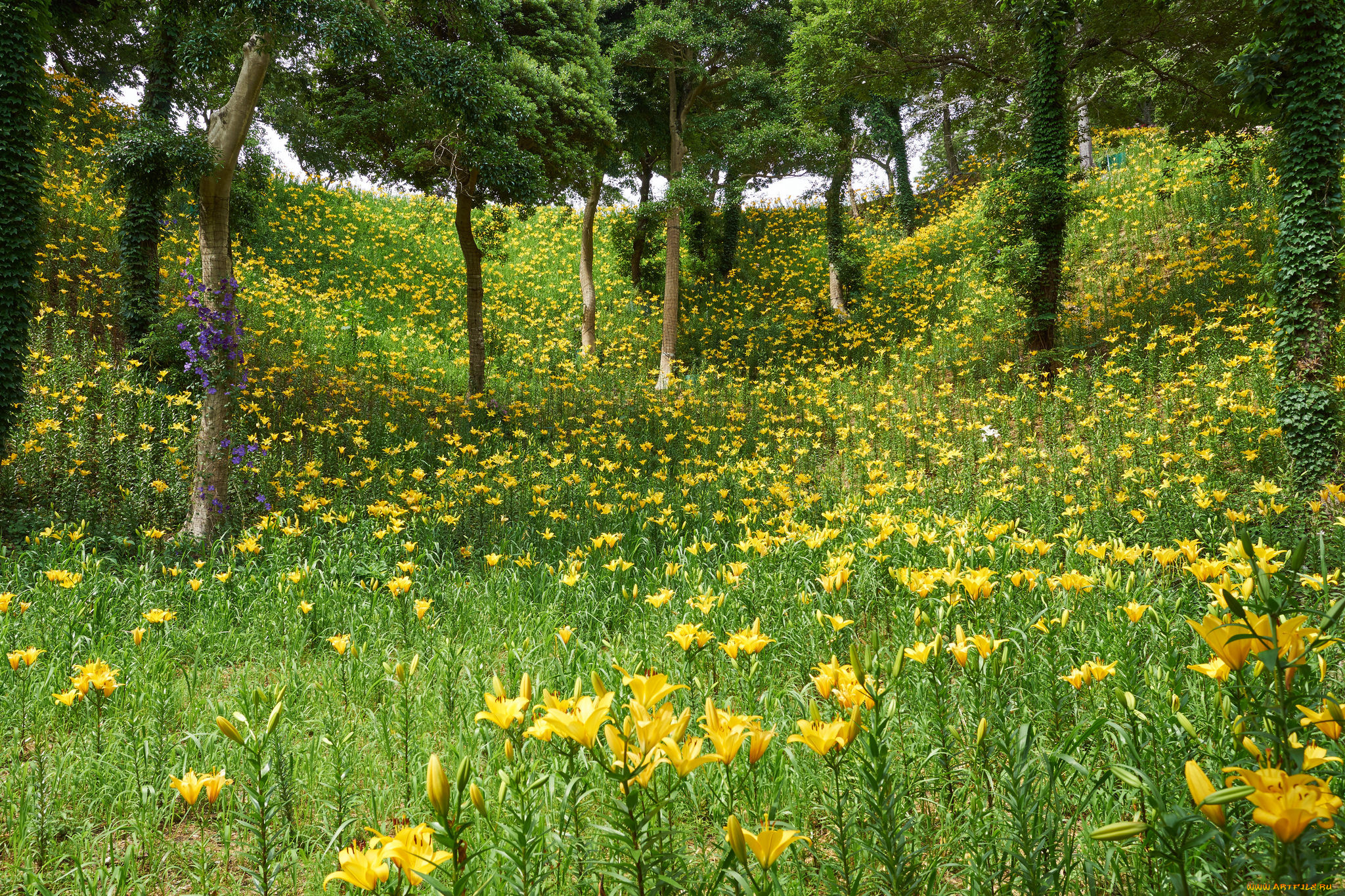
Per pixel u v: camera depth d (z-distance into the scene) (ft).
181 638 18.31
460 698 14.15
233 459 28.22
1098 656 11.96
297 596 19.97
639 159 73.05
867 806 8.18
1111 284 54.49
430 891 5.79
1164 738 8.67
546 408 51.67
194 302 27.58
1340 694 7.65
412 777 11.14
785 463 38.37
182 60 27.94
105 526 25.90
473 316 50.44
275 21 26.02
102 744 12.42
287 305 57.31
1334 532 19.67
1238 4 45.14
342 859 4.75
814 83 59.16
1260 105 30.48
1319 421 26.66
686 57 61.26
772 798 9.89
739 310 75.82
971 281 65.51
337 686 15.65
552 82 45.62
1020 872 6.74
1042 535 24.04
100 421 32.30
